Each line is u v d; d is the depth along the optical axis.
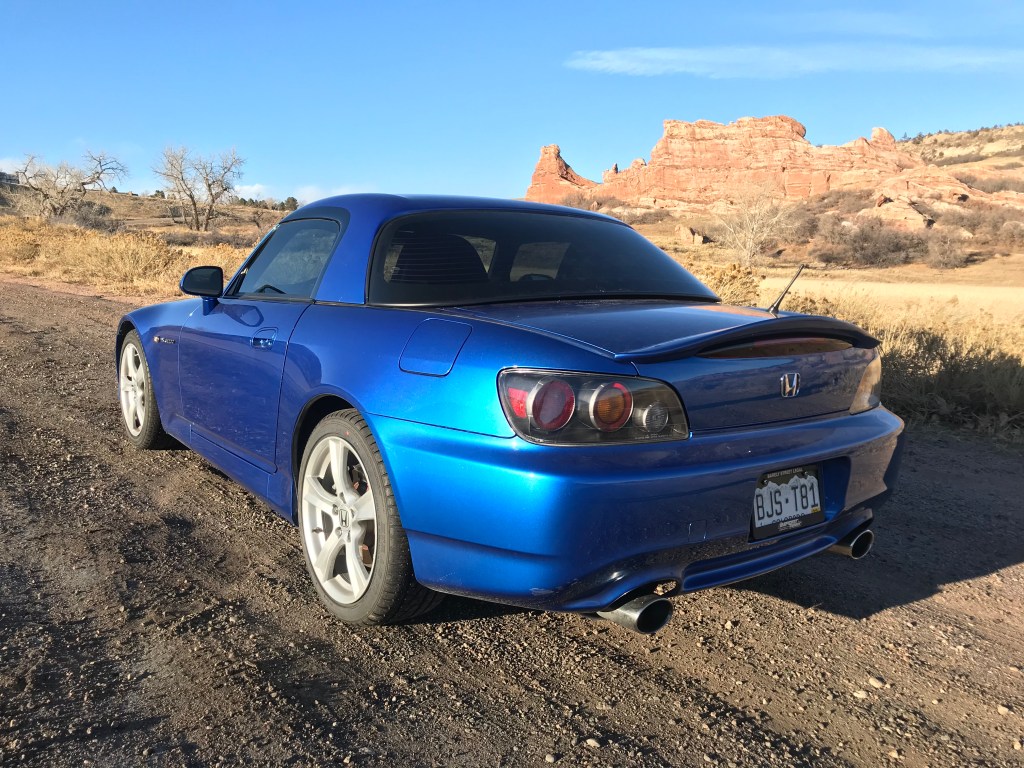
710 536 2.28
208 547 3.35
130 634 2.61
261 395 3.16
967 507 4.27
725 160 172.50
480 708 2.28
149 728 2.11
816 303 8.61
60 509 3.71
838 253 72.06
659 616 2.27
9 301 12.73
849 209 109.62
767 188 79.44
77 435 5.00
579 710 2.29
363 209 3.17
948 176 125.56
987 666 2.65
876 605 3.09
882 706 2.39
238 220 108.38
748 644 2.74
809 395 2.54
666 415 2.18
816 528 2.59
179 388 4.03
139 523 3.58
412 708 2.26
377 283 2.84
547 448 2.11
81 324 10.20
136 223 98.56
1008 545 3.75
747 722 2.27
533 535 2.11
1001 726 2.31
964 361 6.68
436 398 2.33
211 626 2.69
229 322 3.51
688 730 2.22
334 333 2.80
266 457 3.21
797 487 2.53
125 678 2.35
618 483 2.09
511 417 2.16
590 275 2.99
